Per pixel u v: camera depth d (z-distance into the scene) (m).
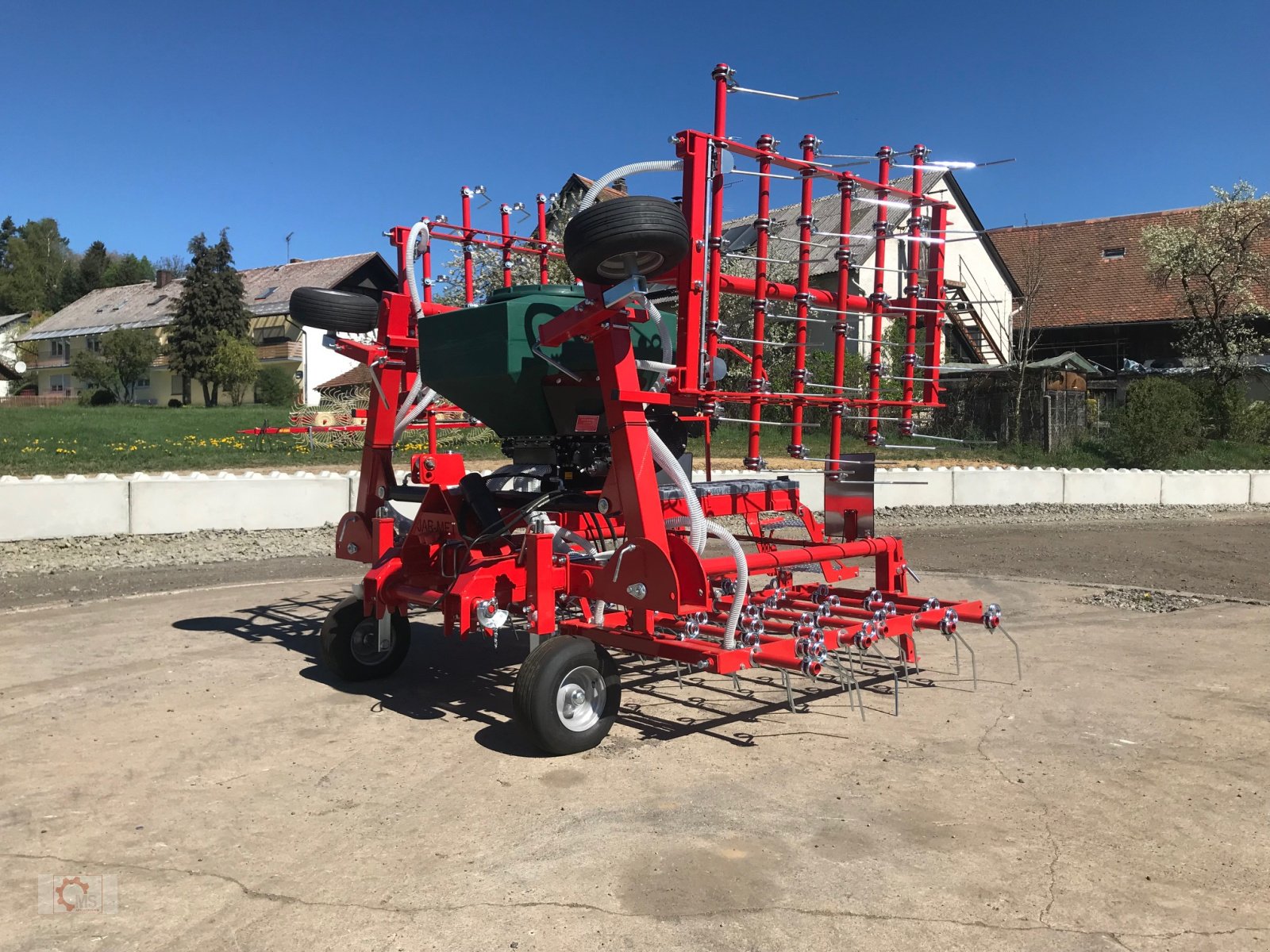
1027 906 3.22
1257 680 6.18
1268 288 31.66
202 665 6.39
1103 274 37.22
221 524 11.80
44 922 3.10
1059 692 5.91
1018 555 12.30
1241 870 3.50
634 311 4.75
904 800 4.14
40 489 10.71
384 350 6.29
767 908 3.19
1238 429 26.44
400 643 6.12
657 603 4.63
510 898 3.26
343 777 4.39
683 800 4.12
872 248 7.19
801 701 5.72
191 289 51.88
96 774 4.41
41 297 98.50
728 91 4.90
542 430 5.67
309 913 3.16
